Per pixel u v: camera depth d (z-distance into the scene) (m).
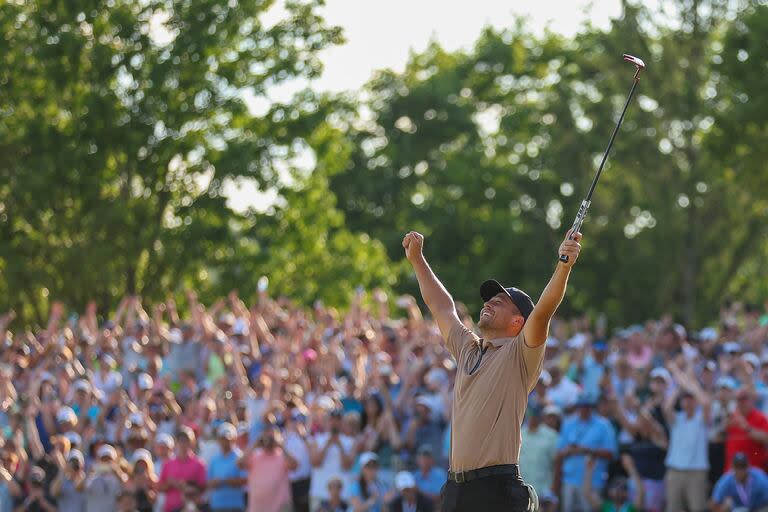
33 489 21.22
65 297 33.59
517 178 54.09
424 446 20.64
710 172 44.25
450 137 59.31
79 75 33.62
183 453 21.16
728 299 44.72
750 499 19.39
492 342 9.41
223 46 34.56
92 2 33.53
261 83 34.59
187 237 33.72
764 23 39.53
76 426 22.00
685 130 44.44
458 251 56.09
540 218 53.47
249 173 33.78
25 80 34.06
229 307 35.06
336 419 21.06
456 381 9.45
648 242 44.50
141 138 33.16
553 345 23.52
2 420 22.38
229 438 21.28
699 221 44.41
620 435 21.41
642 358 22.73
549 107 49.94
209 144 34.91
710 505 19.73
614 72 44.75
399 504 20.27
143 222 33.81
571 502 20.64
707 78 44.34
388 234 56.53
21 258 33.16
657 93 44.28
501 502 9.12
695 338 23.73
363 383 22.22
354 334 25.06
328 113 35.12
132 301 25.61
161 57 34.00
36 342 24.23
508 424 9.17
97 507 21.03
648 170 44.41
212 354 23.95
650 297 45.31
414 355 22.95
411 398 21.62
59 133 33.53
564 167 47.94
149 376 23.19
